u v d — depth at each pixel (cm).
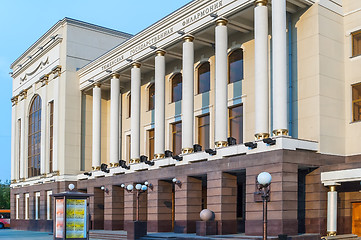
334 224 2362
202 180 3206
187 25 3094
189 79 3066
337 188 2456
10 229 5459
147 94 4116
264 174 1517
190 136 3020
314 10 2580
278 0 2469
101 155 4559
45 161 4741
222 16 2817
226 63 2819
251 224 2416
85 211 2150
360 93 2597
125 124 4409
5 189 10312
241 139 3036
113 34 4841
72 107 4447
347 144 2595
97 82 4241
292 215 2284
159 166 3216
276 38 2448
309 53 2577
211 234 2583
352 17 2669
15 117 5741
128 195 3541
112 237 3188
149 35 3481
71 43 4538
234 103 3086
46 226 4584
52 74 4700
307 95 2556
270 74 2828
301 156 2369
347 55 2666
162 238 2673
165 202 3222
